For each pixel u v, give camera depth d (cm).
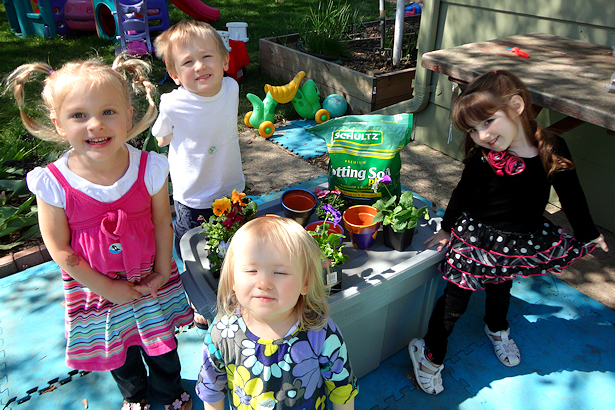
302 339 129
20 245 308
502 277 189
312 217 224
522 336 241
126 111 142
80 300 159
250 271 120
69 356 165
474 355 231
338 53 573
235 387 135
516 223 183
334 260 169
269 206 223
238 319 133
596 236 184
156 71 635
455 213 193
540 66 257
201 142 213
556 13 322
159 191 157
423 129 448
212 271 182
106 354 167
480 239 187
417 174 398
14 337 244
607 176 314
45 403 210
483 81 168
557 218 337
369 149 206
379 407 206
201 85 201
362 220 204
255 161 422
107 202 145
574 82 231
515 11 346
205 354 138
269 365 128
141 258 159
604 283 277
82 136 132
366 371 219
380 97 481
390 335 216
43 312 260
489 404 207
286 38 638
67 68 134
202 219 195
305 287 128
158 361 182
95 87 130
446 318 199
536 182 175
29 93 552
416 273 193
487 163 180
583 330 245
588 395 211
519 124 168
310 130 214
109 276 156
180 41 194
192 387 216
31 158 393
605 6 293
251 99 471
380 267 191
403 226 190
